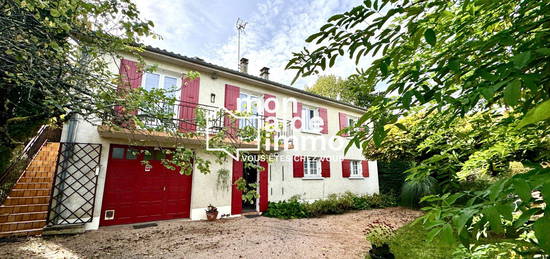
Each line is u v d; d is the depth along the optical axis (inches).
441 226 27.6
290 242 224.1
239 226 279.3
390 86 42.5
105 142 258.8
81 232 228.8
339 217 358.9
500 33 34.9
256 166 157.4
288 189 398.0
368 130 41.8
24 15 103.3
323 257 189.2
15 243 191.9
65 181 231.8
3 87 138.2
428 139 95.3
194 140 272.7
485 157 75.5
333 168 466.6
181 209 304.8
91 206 244.5
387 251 165.3
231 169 341.1
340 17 39.6
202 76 332.5
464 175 81.9
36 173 269.4
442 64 39.4
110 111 126.5
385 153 382.9
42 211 228.7
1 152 198.5
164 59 296.5
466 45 37.7
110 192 263.3
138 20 116.3
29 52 109.8
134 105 125.8
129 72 273.6
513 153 76.5
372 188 524.4
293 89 419.8
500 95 42.8
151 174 289.9
